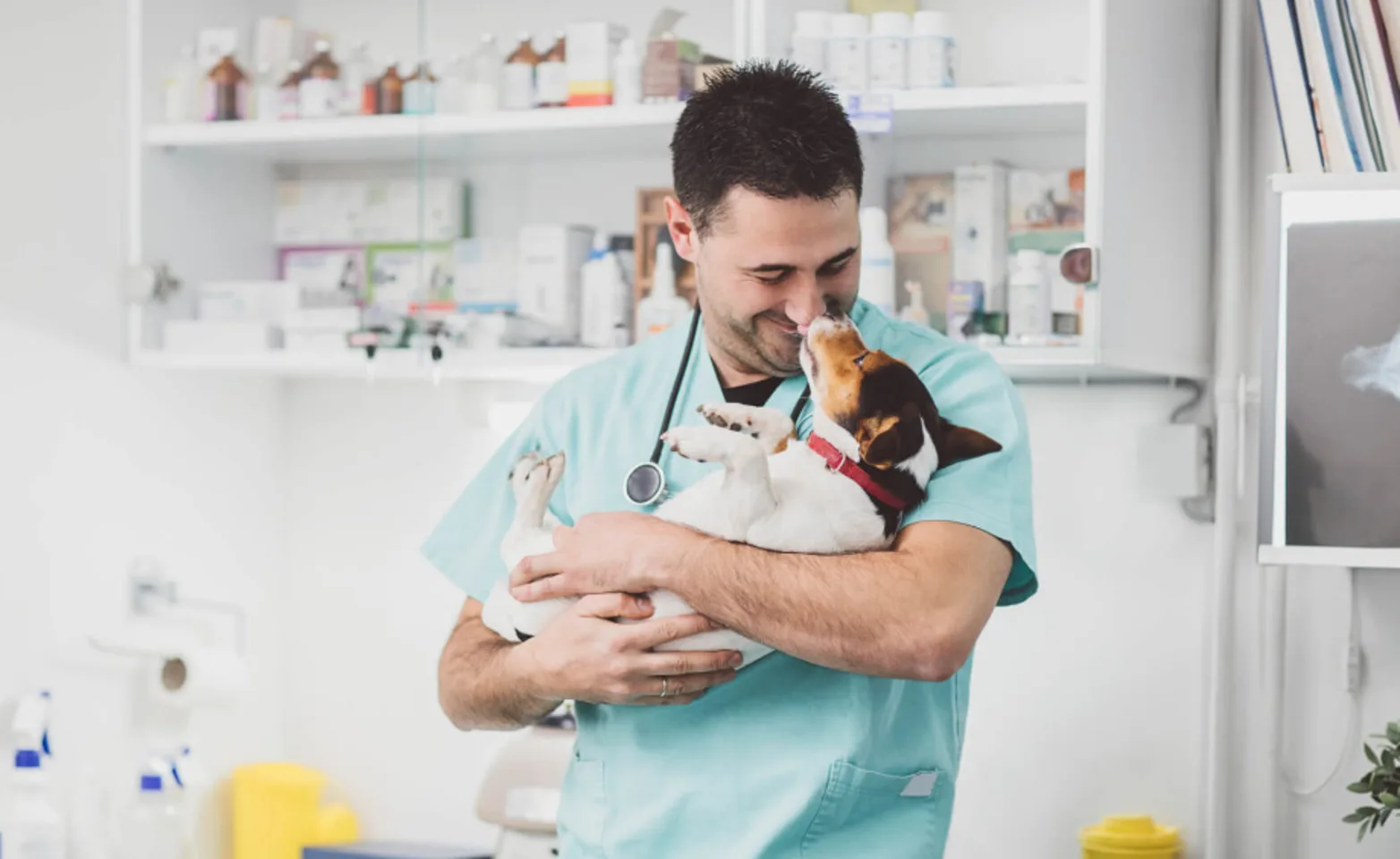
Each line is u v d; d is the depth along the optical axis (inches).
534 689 55.7
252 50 95.0
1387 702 85.8
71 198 91.7
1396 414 73.4
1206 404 91.3
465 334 91.4
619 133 88.6
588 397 63.0
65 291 90.9
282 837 100.9
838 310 55.2
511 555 58.4
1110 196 77.1
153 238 95.6
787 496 52.9
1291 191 74.7
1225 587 88.4
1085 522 93.4
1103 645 93.0
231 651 97.3
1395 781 75.1
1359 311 73.9
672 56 87.0
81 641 91.7
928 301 82.5
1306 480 74.5
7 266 86.9
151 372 97.3
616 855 58.0
